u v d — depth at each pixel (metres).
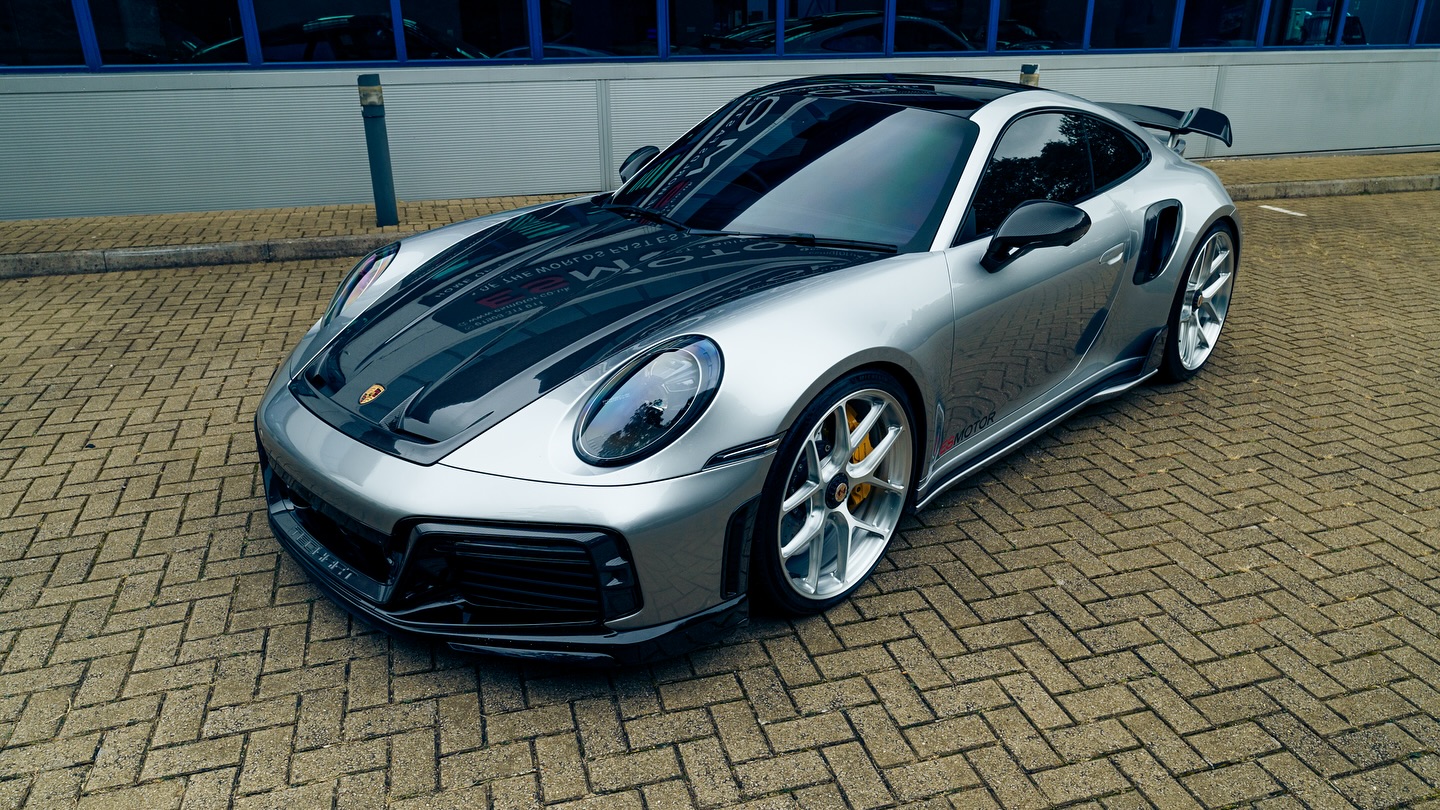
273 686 2.32
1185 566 2.86
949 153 3.02
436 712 2.23
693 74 7.97
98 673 2.36
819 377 2.31
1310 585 2.77
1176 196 3.80
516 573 2.17
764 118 3.46
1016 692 2.31
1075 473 3.44
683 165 3.41
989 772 2.07
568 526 2.08
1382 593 2.73
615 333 2.39
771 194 3.06
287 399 2.60
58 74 6.86
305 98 7.28
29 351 4.64
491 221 3.54
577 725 2.20
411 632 2.26
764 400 2.23
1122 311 3.60
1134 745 2.15
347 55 7.34
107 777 2.04
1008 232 2.73
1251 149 9.87
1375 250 6.75
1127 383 3.87
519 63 7.64
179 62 7.06
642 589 2.16
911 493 2.82
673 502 2.12
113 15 6.85
